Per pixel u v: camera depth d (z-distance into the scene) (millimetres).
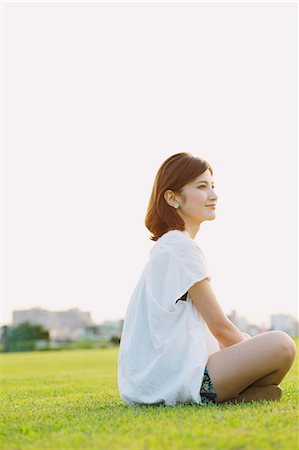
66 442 2295
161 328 3086
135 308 3295
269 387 3059
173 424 2455
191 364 2975
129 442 2199
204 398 2984
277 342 2947
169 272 3131
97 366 9188
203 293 3102
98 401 3734
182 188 3357
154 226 3457
